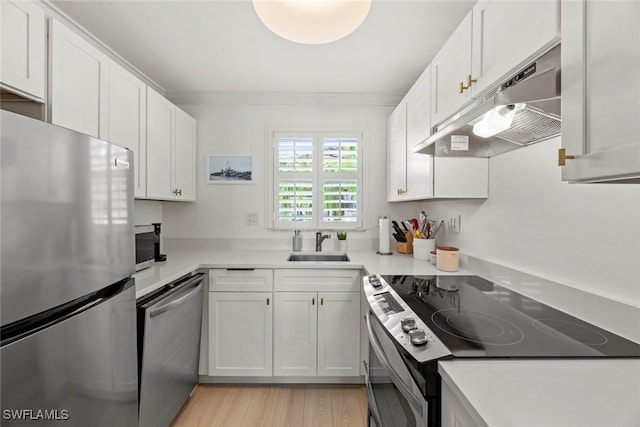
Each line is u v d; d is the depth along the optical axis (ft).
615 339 2.81
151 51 6.21
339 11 3.37
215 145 8.60
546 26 2.54
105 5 4.79
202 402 6.08
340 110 8.58
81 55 4.28
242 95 8.47
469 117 3.29
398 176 7.34
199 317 6.22
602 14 1.90
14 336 2.20
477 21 3.68
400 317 3.39
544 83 2.66
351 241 8.61
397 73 7.16
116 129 5.09
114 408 3.28
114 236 3.28
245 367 6.60
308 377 6.68
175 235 8.66
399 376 2.84
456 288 4.56
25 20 3.48
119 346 3.37
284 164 8.61
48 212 2.43
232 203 8.64
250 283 6.59
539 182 4.05
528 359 2.47
